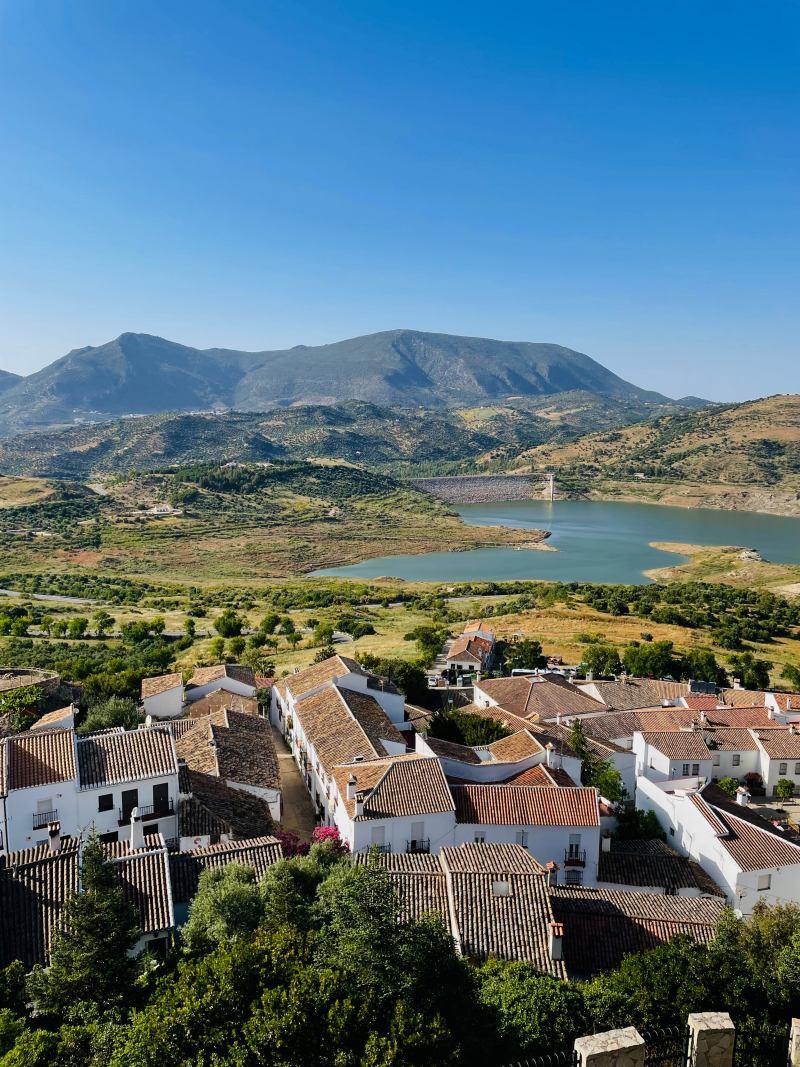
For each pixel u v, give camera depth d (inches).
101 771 2106.3
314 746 2714.1
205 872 1636.3
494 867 1726.1
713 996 1159.6
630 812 2508.6
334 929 1242.6
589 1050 754.2
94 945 1211.2
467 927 1531.7
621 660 5388.8
